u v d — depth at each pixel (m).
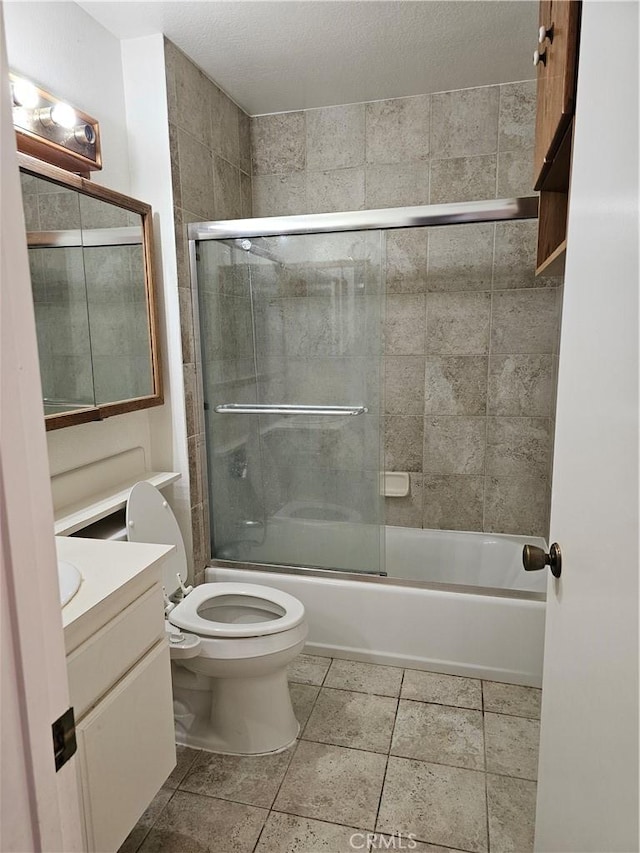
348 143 2.75
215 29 2.06
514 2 1.90
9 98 0.43
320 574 2.41
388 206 2.75
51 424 1.63
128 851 1.46
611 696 0.67
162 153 2.15
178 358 2.29
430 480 2.89
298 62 2.31
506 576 2.71
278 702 1.84
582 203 0.85
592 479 0.77
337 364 2.33
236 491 2.52
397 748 1.82
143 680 1.32
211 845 1.48
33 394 0.46
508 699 2.06
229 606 2.04
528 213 1.98
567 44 1.25
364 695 2.10
